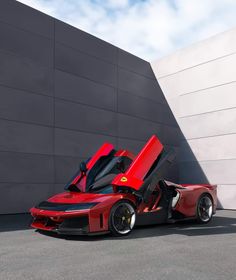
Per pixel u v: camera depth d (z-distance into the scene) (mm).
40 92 9430
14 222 6973
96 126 10812
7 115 8680
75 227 5020
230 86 11289
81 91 10500
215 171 11586
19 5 9227
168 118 13133
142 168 5652
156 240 5008
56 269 3418
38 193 9203
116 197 5344
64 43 10195
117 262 3701
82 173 6121
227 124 11320
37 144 9258
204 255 4059
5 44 8805
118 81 11750
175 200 6523
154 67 13398
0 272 3312
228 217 8273
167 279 3105
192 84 12414
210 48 11945
